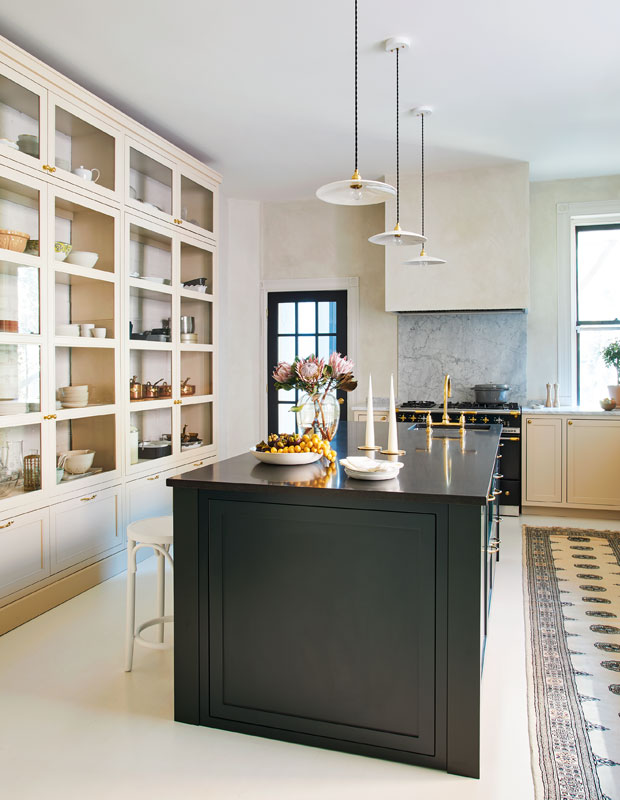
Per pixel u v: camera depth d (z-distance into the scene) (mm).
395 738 2010
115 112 3605
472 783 1894
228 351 6168
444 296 5309
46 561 3213
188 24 3021
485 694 2406
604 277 5684
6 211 2916
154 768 1970
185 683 2232
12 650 2793
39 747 2082
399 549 1988
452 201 5277
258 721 2164
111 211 3643
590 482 5059
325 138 4539
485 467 2469
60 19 2975
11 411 2951
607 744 2068
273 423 6395
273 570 2129
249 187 5770
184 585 2223
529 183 5516
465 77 3592
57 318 3246
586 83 3670
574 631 2957
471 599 1912
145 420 4055
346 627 2055
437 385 5895
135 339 3914
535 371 5734
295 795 1841
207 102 3916
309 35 3129
